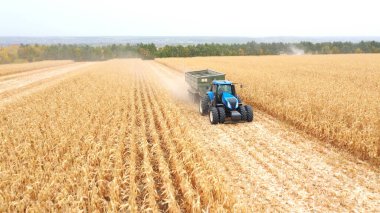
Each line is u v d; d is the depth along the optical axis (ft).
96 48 438.81
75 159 28.04
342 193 25.66
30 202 21.50
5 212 20.89
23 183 24.66
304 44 441.27
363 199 24.76
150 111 49.65
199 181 24.27
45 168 26.14
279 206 23.90
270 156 33.53
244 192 25.93
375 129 34.37
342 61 171.53
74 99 58.29
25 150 29.60
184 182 24.47
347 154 34.04
